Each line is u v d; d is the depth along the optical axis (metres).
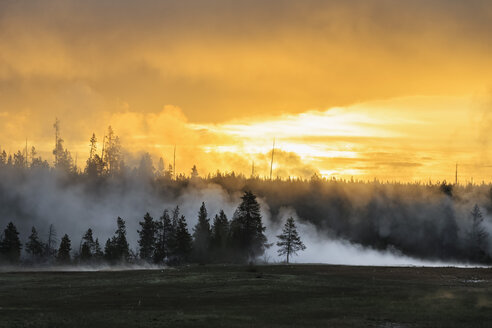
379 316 51.03
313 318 50.56
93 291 73.12
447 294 64.69
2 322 48.47
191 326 46.41
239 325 46.75
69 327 46.03
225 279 84.38
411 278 85.75
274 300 62.88
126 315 52.31
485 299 60.41
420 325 46.75
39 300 65.12
